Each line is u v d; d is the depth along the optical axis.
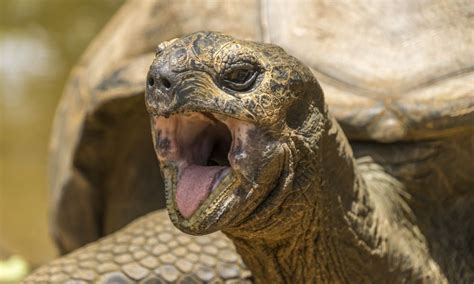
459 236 2.95
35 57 10.96
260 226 2.38
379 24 3.14
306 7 3.24
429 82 2.95
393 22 3.13
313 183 2.38
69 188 3.89
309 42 3.12
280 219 2.39
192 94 2.17
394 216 2.84
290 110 2.31
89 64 4.10
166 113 2.18
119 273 2.97
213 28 3.34
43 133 9.17
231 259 3.00
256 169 2.24
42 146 8.89
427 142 2.92
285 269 2.58
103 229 3.99
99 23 11.59
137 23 3.70
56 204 4.05
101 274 2.97
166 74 2.17
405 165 2.92
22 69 10.63
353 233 2.55
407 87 2.94
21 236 6.79
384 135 2.88
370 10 3.19
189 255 3.01
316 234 2.49
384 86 2.96
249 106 2.20
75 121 3.87
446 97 2.89
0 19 11.91
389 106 2.91
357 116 2.90
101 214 3.94
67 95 4.28
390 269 2.65
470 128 2.87
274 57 2.28
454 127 2.87
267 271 2.60
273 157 2.25
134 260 3.00
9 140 8.99
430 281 2.75
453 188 2.97
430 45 3.04
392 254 2.65
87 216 3.94
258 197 2.27
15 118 9.48
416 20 3.12
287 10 3.25
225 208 2.22
